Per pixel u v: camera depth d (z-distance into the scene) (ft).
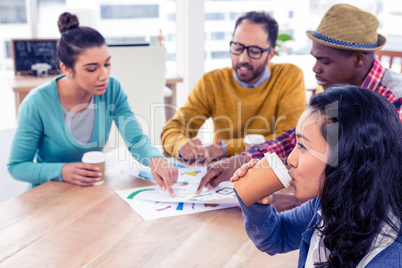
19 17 13.00
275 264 2.89
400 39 12.34
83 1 12.14
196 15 11.50
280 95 5.65
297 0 13.00
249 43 5.27
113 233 3.27
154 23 12.75
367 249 2.00
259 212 2.53
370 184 1.97
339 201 2.02
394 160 2.00
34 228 3.35
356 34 4.30
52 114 4.88
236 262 2.90
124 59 8.66
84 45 4.52
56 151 5.08
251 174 2.42
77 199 3.89
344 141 1.97
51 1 12.64
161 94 9.40
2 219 3.50
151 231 3.31
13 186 8.26
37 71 9.98
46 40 10.23
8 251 3.01
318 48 4.53
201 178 4.37
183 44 12.03
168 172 4.24
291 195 3.84
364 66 4.43
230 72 5.89
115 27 12.59
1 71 13.42
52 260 2.91
